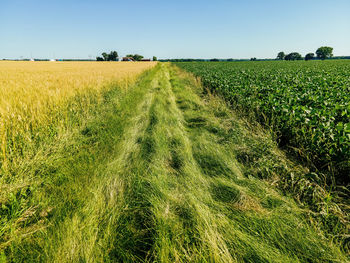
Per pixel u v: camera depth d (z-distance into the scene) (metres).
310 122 3.44
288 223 2.05
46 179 2.62
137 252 1.81
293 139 3.71
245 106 6.03
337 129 2.99
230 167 3.12
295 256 1.72
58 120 4.26
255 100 5.95
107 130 4.57
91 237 1.84
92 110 5.70
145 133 4.59
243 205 2.33
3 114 3.57
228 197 2.51
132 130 4.77
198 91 10.61
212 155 3.51
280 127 4.29
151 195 2.43
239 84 9.17
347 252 1.79
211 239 1.82
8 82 8.49
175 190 2.62
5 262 1.61
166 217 2.10
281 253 1.76
